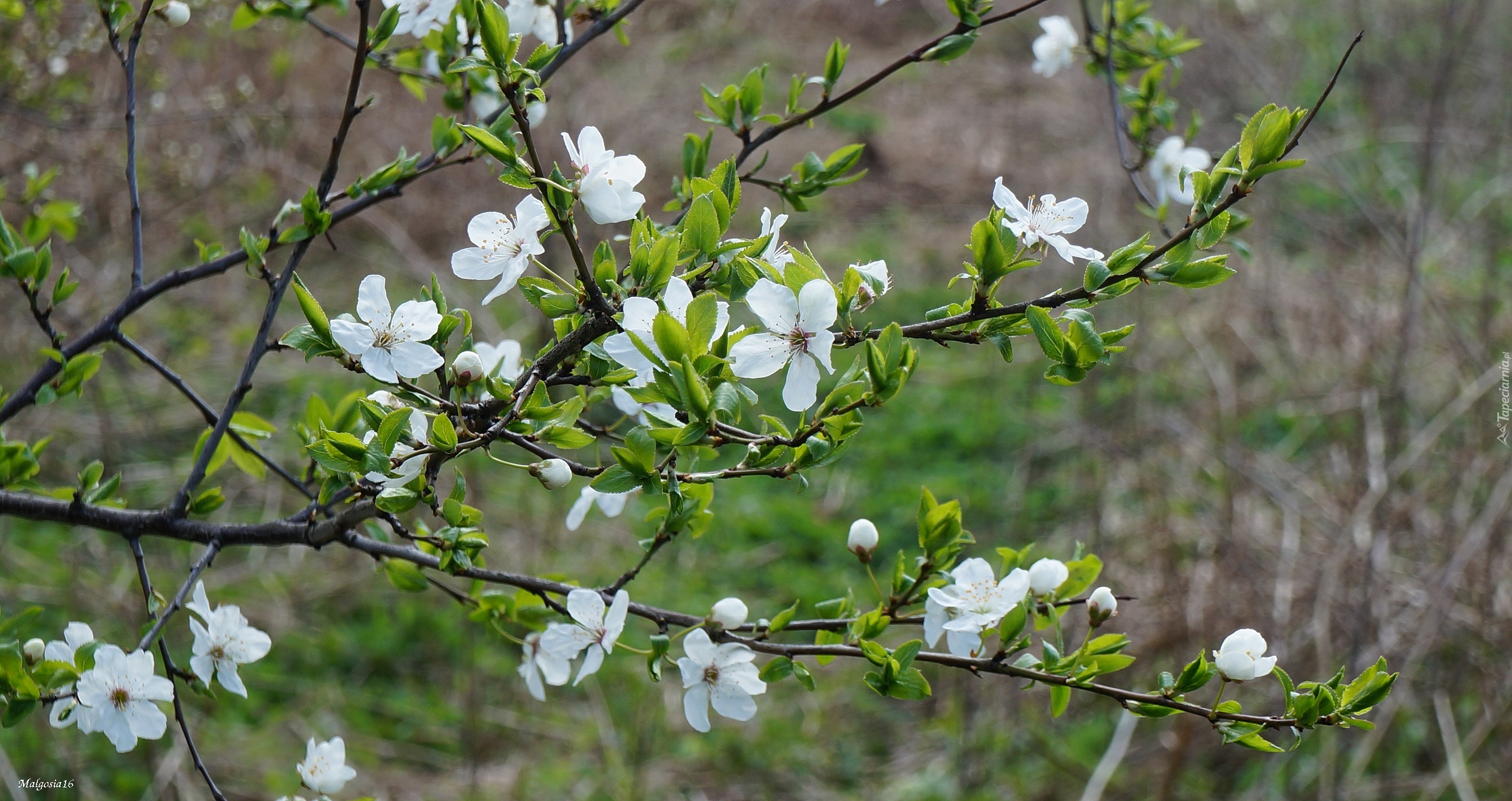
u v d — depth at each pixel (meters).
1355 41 1.31
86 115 3.72
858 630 1.66
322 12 6.35
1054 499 5.75
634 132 7.86
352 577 5.21
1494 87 7.34
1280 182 6.78
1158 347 6.02
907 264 8.20
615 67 8.30
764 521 5.82
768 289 1.35
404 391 1.51
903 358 1.35
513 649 4.90
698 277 1.47
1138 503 5.32
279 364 6.14
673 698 4.73
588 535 5.50
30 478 1.97
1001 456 6.25
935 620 1.63
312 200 1.92
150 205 5.11
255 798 4.11
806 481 1.39
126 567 4.76
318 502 1.79
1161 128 3.05
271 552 5.24
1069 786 4.30
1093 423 5.16
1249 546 4.32
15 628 1.77
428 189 6.89
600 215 1.37
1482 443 4.40
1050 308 1.42
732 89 2.07
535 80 1.35
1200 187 1.38
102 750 4.12
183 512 1.89
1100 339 1.38
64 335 2.03
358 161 6.55
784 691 4.91
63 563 4.71
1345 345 5.61
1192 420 5.45
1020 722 4.48
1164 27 2.76
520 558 5.05
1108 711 4.54
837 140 9.66
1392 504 4.29
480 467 5.51
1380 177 7.11
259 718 4.52
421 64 2.51
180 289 6.00
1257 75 7.36
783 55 10.13
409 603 5.08
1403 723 4.27
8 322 4.50
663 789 4.36
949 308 1.47
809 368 1.36
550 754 4.50
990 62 10.63
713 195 1.48
